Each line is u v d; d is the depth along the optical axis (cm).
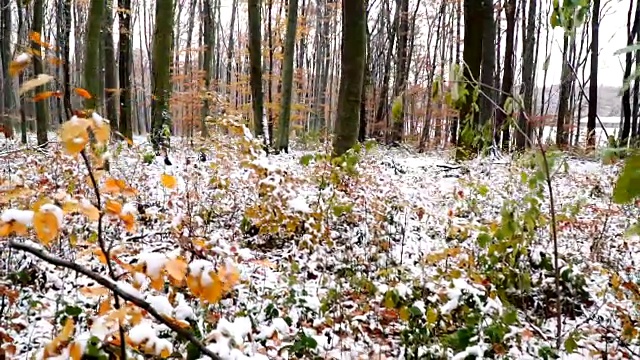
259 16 1455
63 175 628
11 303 350
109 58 1672
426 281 391
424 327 346
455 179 984
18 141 1600
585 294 454
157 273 174
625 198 83
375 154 1246
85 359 172
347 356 361
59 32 1948
